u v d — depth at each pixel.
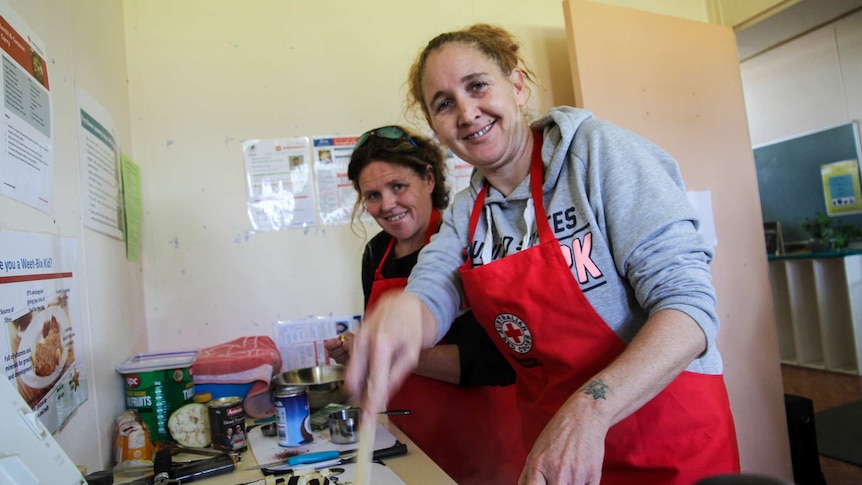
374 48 1.99
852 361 3.91
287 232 1.86
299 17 1.92
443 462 1.28
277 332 1.83
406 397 1.32
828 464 2.45
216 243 1.79
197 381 1.39
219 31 1.84
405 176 1.39
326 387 1.33
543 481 0.61
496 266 0.94
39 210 0.87
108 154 1.33
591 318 0.88
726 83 2.33
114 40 1.57
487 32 1.02
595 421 0.64
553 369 0.95
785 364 4.27
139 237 1.66
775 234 4.45
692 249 0.78
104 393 1.16
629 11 2.13
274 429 1.20
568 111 0.97
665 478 0.86
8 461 0.48
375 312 0.83
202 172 1.80
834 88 4.02
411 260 1.46
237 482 0.91
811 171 4.23
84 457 1.00
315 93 1.92
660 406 0.86
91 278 1.12
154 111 1.77
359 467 0.65
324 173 1.90
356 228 1.92
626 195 0.83
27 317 0.77
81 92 1.15
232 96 1.84
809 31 4.09
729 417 0.92
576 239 0.89
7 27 0.77
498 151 0.97
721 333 2.15
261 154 1.85
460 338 1.28
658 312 0.74
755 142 4.66
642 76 2.12
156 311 1.72
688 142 2.20
